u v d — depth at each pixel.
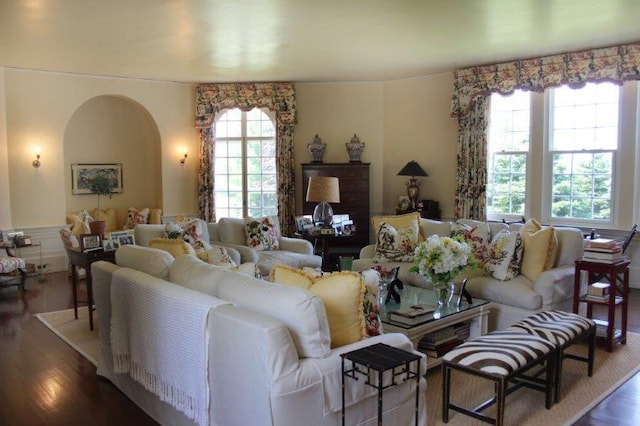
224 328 2.45
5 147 7.19
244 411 2.38
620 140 6.39
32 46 5.98
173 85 8.66
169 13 4.70
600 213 6.65
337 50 6.30
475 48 6.23
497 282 4.59
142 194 9.08
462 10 4.69
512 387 3.37
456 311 3.91
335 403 2.41
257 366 2.28
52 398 3.48
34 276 7.36
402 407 2.73
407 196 8.20
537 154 7.05
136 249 3.60
